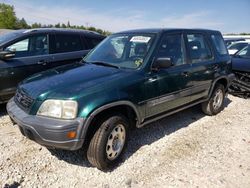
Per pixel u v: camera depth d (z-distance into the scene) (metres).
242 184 3.22
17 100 3.52
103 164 3.26
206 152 3.96
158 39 4.04
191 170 3.46
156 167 3.49
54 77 3.54
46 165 3.40
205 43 5.14
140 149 3.94
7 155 3.56
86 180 3.15
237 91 7.16
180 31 4.54
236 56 7.98
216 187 3.13
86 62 4.31
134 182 3.15
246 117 5.60
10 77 4.98
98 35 6.69
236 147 4.18
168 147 4.05
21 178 3.10
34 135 3.03
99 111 3.05
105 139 3.19
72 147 2.98
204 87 4.98
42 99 3.06
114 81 3.36
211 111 5.47
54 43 5.74
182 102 4.48
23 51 5.30
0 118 4.88
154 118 3.99
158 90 3.87
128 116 3.59
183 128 4.83
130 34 4.39
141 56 3.88
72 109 2.94
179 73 4.26
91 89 3.12
